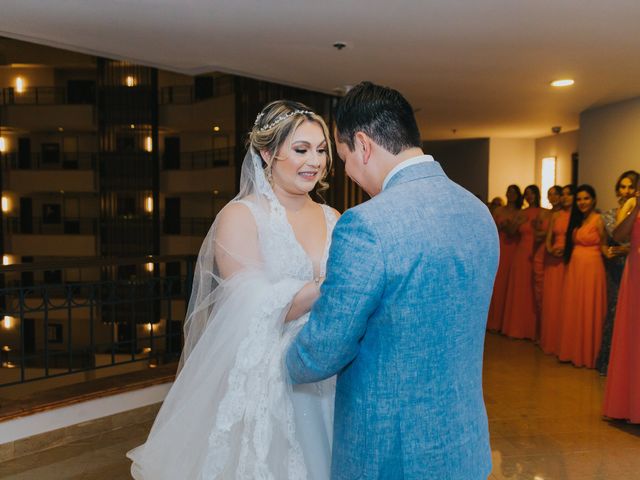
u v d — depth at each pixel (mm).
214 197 24703
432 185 1218
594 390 4531
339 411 1280
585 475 3008
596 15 3318
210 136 24031
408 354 1153
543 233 6070
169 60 4613
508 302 6629
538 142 9789
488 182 9852
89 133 24266
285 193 1795
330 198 6250
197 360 1714
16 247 23938
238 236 1691
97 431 3477
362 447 1196
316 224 1854
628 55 4223
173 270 23453
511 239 6852
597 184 6516
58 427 3314
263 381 1585
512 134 9305
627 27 3541
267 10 3320
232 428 1634
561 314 5441
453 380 1198
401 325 1140
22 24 3666
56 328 21797
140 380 3711
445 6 3199
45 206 25047
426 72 4863
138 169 21219
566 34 3703
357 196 6590
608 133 6320
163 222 25344
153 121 21219
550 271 5723
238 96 6133
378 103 1259
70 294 3664
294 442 1613
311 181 1742
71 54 22062
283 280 1622
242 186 1854
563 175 9023
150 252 21359
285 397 1604
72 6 3303
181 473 1716
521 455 3256
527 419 3854
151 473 1777
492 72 4832
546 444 3422
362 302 1120
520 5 3168
